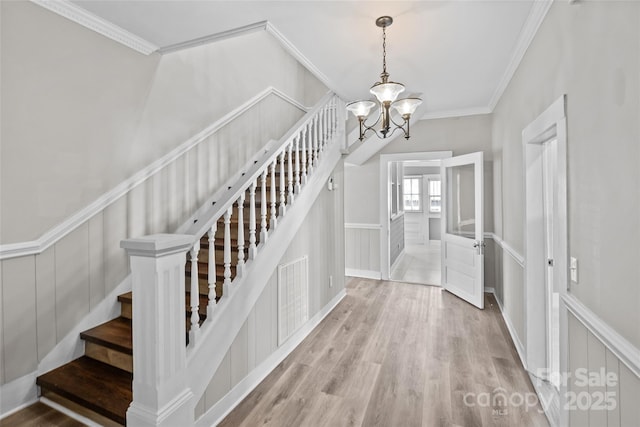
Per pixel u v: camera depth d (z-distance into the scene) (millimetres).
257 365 2381
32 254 1954
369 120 4375
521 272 2709
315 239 3424
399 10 2105
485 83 3461
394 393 2215
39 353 1995
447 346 2904
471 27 2309
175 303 1651
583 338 1477
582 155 1463
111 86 2354
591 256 1385
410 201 9492
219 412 1980
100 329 2223
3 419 1820
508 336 3104
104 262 2336
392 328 3322
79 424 1794
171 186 2857
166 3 2004
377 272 5355
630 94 1083
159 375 1559
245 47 3850
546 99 1986
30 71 1917
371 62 2930
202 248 2721
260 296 2439
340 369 2537
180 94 2943
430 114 4707
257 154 4055
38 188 1971
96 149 2271
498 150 3844
